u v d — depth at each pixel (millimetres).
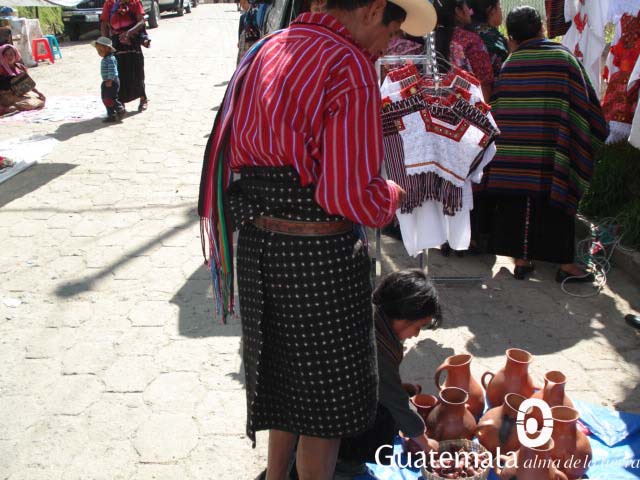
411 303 2285
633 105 4781
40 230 5039
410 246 3674
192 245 4766
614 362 3328
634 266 4211
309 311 1857
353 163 1648
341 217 1853
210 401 3037
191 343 3518
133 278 4266
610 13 4758
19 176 6348
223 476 2594
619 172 4727
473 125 3387
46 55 13328
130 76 8633
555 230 4035
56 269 4387
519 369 2666
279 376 1971
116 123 8383
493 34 4441
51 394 3088
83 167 6598
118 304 3936
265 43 1866
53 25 16141
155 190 5910
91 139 7637
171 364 3326
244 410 2979
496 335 3600
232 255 2051
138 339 3557
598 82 5160
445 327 3688
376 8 1752
